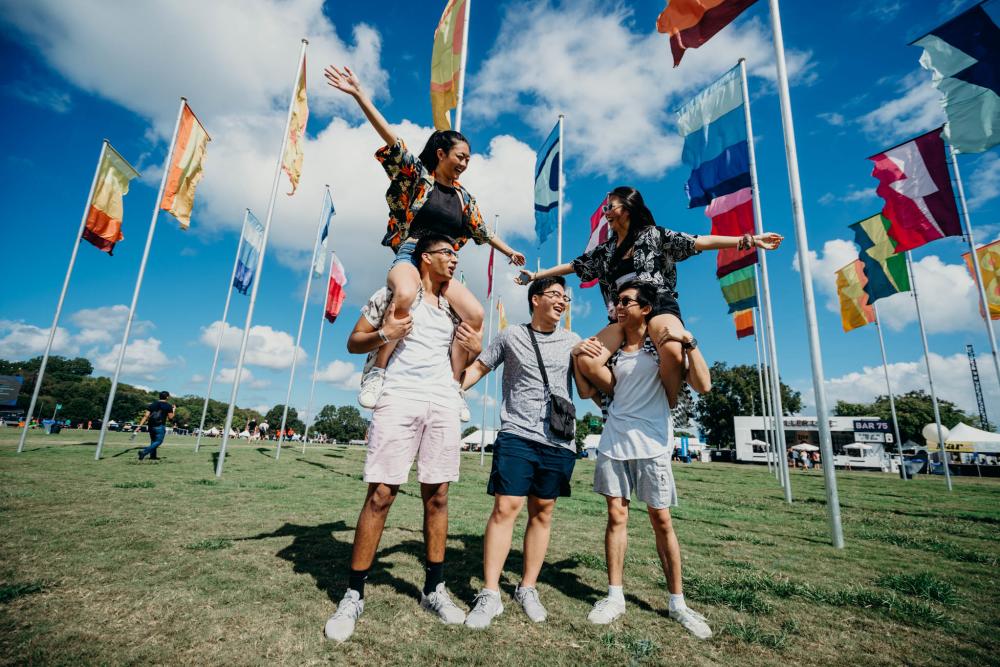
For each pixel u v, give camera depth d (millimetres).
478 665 2035
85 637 2078
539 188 9516
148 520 4613
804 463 37594
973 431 33531
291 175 11266
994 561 4371
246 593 2730
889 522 7109
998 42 7113
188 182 12914
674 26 7621
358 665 1978
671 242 3504
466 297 3225
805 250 6137
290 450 23938
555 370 3170
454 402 2967
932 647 2373
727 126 10039
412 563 3611
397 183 3268
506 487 2848
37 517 4547
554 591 3158
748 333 23297
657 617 2736
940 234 9422
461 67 6484
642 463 2861
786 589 3225
